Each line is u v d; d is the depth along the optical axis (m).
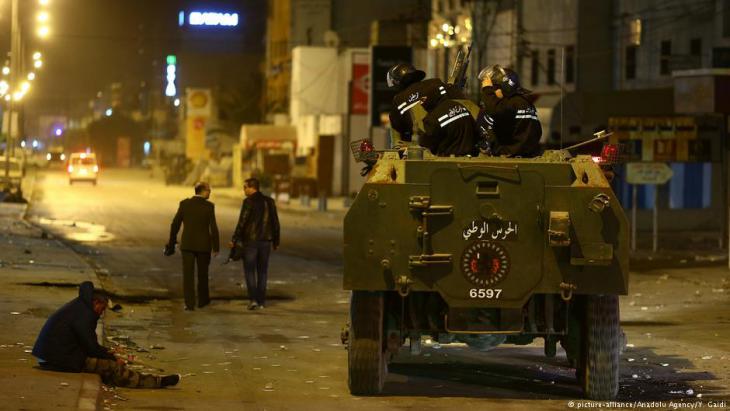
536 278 19.94
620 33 99.38
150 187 146.75
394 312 21.23
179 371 23.80
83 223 76.25
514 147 21.81
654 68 95.44
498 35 112.12
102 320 28.89
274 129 151.25
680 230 80.38
